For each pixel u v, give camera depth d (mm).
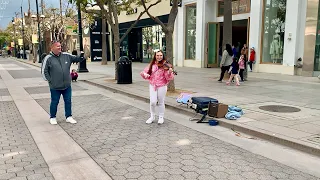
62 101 9375
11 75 19234
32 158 4574
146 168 4148
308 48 14156
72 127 6348
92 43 33062
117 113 7676
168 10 23906
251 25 16984
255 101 8328
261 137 5395
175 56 23938
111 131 6008
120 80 12906
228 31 13688
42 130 6129
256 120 6266
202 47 21328
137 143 5227
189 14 22672
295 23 14516
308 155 4586
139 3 14750
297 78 13578
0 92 11594
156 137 5562
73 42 35125
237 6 18859
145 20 27516
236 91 10156
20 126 6465
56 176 3928
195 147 4984
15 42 63375
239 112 6676
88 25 29953
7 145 5188
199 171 4031
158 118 7051
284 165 4215
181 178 3822
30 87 12992
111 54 34094
